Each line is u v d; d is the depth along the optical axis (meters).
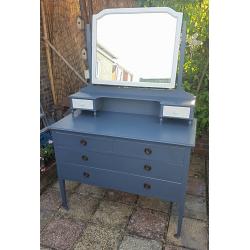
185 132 1.75
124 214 2.10
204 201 2.21
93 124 1.93
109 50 2.06
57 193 2.39
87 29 2.07
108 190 2.41
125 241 1.84
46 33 2.98
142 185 1.83
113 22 1.99
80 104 2.09
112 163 1.85
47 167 2.58
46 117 3.18
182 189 1.72
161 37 1.90
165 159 1.67
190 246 1.77
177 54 1.90
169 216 2.06
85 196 2.34
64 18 3.03
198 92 2.77
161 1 2.58
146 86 2.04
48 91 3.21
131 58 2.02
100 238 1.87
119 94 2.11
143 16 1.90
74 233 1.92
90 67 2.17
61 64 3.21
